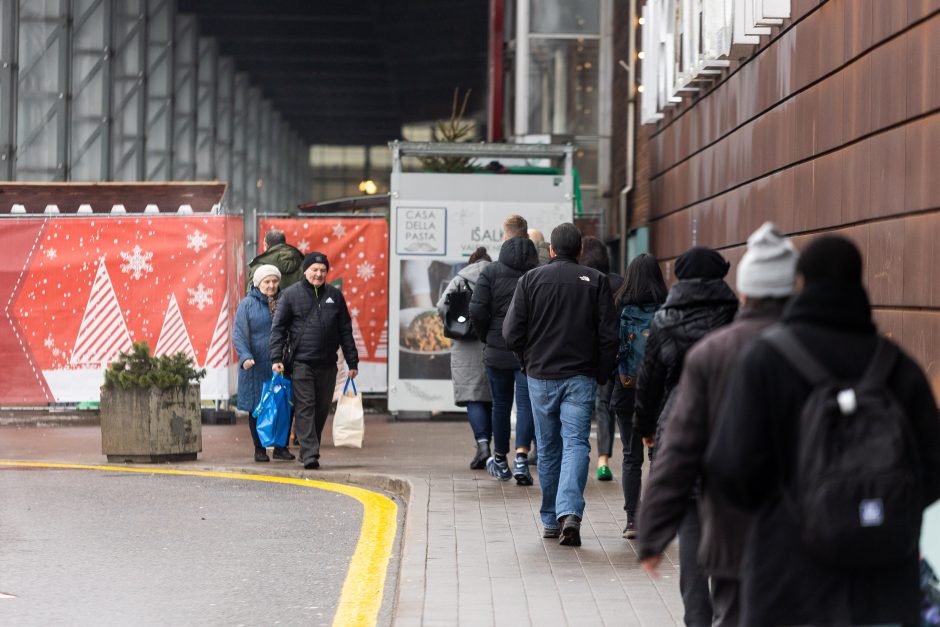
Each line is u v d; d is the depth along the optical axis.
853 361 9.05
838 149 28.23
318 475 31.20
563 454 21.33
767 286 10.27
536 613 16.47
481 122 189.50
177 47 114.31
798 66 31.17
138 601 18.02
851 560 8.47
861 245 26.53
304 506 26.75
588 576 18.86
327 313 32.31
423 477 29.52
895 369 9.15
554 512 21.83
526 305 21.56
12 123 74.12
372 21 144.75
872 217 25.80
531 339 21.59
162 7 105.81
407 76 177.00
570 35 63.56
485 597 17.39
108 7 88.56
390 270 43.56
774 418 9.06
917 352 23.17
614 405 22.14
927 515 10.83
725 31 36.09
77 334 45.22
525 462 27.97
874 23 25.59
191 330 44.88
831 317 9.16
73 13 82.31
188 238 44.88
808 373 8.98
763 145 34.47
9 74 73.75
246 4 125.31
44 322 45.25
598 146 63.47
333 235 47.00
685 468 10.19
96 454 36.03
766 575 9.05
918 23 23.23
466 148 43.69
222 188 47.72
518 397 28.00
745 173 36.47
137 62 96.62
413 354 43.62
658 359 15.48
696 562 14.90
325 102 193.38
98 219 45.16
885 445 8.48
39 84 77.75
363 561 21.00
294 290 32.34
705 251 15.60
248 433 42.12
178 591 18.67
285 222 47.09
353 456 34.66
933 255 22.44
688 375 10.30
